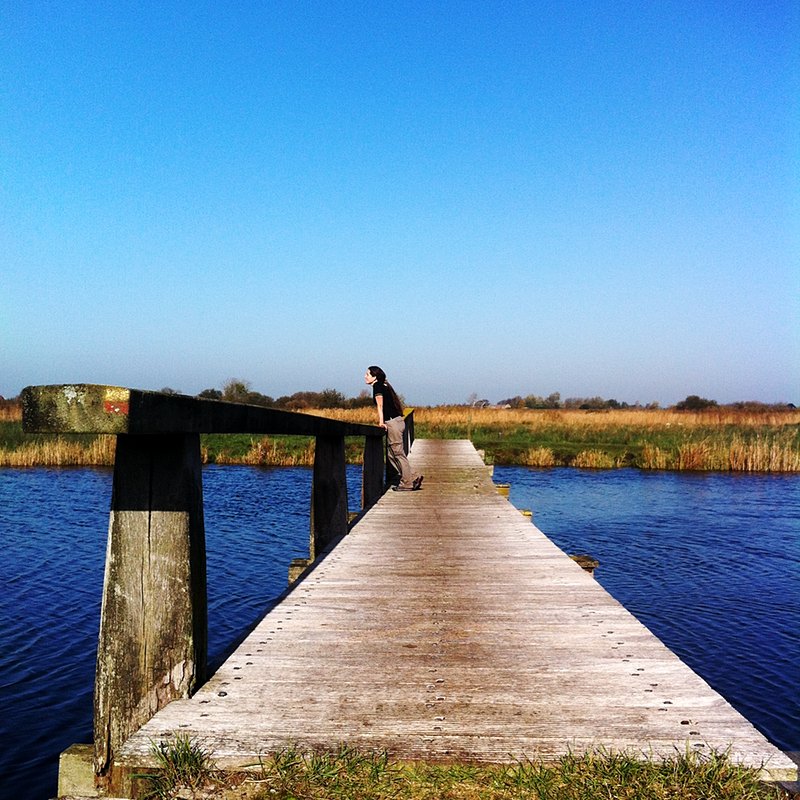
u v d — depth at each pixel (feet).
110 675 9.57
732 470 89.76
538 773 8.15
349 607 14.89
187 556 9.83
